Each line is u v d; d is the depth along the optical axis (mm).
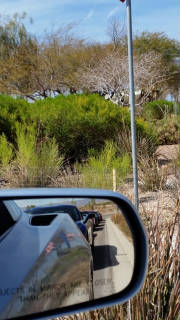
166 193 5082
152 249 2346
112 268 1416
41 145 8234
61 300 1280
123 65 21062
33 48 27094
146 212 2799
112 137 9859
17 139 8672
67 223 1354
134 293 1422
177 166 6980
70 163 9656
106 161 7512
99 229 1416
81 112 10203
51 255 1292
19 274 1216
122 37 25672
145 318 2127
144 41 28031
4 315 1139
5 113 9641
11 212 1356
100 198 1436
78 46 26625
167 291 2256
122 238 1459
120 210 1470
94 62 25578
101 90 21953
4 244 1265
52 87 26922
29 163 7258
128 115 10609
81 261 1351
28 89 26984
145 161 7641
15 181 7043
